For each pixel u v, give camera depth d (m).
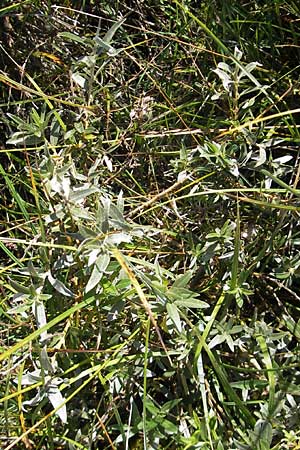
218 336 0.48
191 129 0.63
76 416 0.50
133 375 0.49
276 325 0.56
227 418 0.50
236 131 0.55
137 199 0.60
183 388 0.50
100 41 0.52
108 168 0.57
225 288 0.51
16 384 0.51
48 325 0.44
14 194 0.56
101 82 0.62
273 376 0.46
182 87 0.65
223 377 0.45
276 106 0.58
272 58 0.64
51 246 0.47
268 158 0.59
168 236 0.56
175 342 0.49
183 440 0.46
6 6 0.64
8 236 0.62
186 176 0.53
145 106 0.61
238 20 0.63
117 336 0.49
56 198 0.49
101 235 0.43
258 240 0.55
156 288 0.44
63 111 0.62
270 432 0.44
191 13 0.61
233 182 0.55
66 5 0.68
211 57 0.65
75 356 0.51
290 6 0.63
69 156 0.55
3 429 0.50
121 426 0.46
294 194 0.52
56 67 0.65
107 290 0.47
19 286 0.46
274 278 0.56
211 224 0.57
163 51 0.65
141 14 0.67
